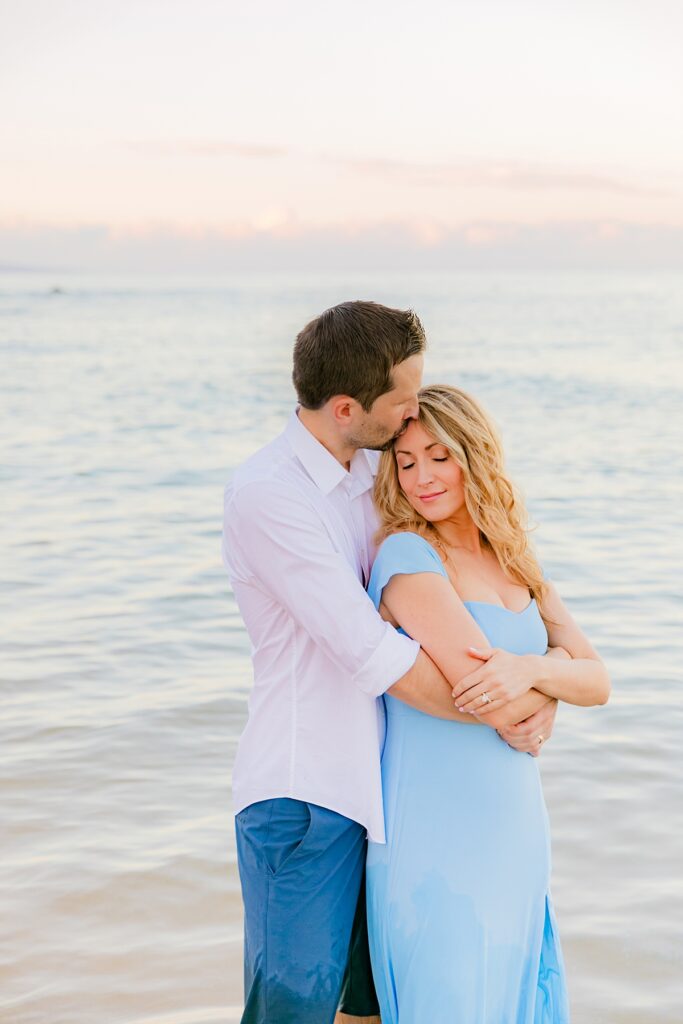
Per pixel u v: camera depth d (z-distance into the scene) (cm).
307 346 242
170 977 329
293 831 240
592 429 1636
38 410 1886
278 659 246
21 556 845
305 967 239
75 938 348
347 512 254
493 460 252
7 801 437
